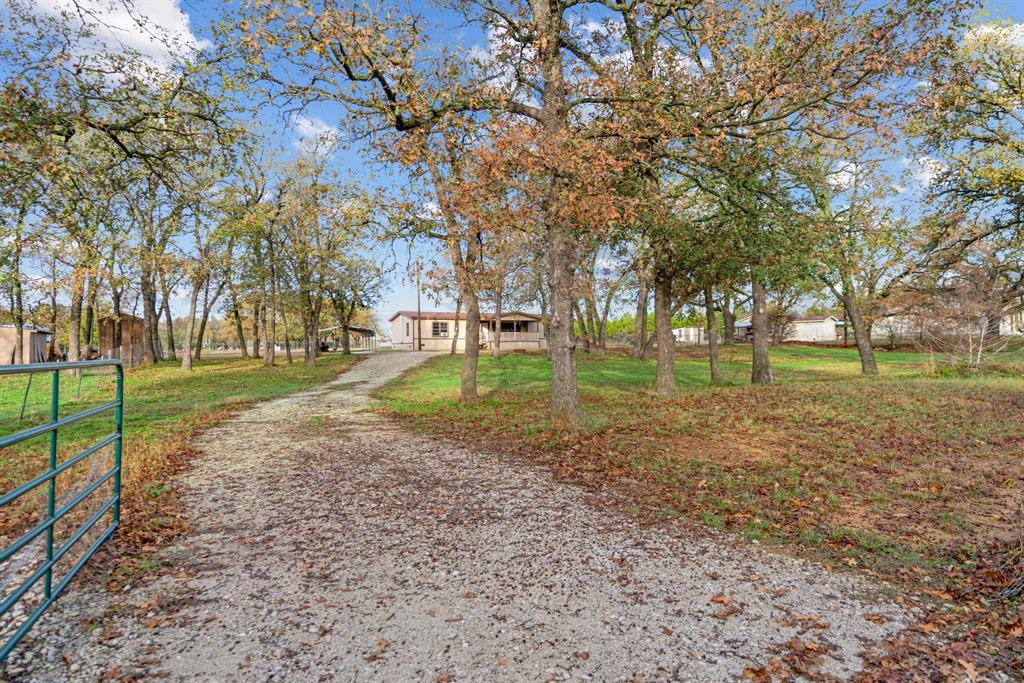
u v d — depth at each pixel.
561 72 10.25
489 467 7.73
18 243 10.03
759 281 13.39
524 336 52.12
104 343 36.12
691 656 3.18
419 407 14.25
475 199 9.09
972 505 5.70
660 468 7.33
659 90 9.47
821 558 4.56
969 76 8.67
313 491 6.58
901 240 16.81
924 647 3.24
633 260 14.83
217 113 9.19
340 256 31.34
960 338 18.58
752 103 8.55
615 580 4.18
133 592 3.93
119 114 8.71
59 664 3.04
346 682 2.93
